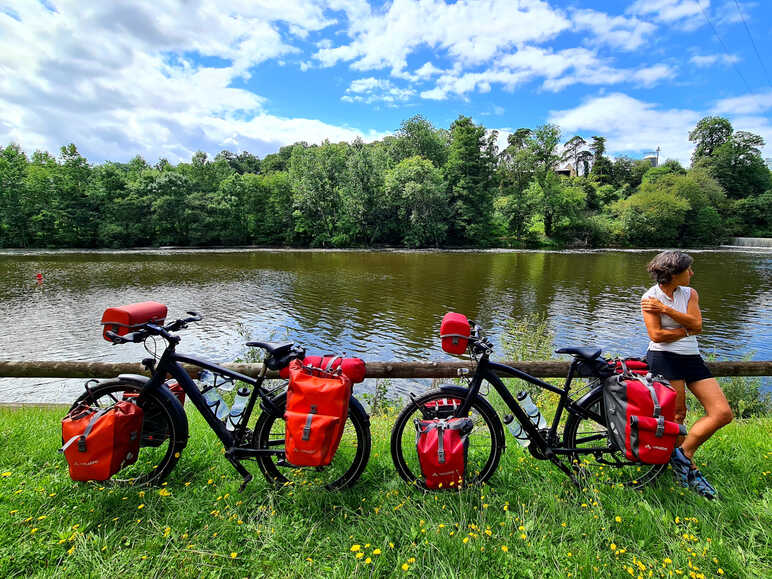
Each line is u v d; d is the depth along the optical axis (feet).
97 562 6.98
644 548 7.52
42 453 10.47
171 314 55.11
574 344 44.37
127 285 76.89
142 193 186.70
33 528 7.61
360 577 6.63
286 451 7.82
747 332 48.80
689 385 9.86
